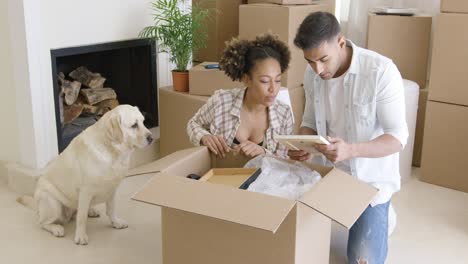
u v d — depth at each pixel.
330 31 1.86
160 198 1.53
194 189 1.53
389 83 1.98
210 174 1.84
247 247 1.61
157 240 2.53
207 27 3.76
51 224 2.59
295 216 1.51
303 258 1.63
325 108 2.16
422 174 3.26
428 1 3.48
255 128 2.10
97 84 3.47
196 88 3.17
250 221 1.39
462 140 3.07
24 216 2.75
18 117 3.00
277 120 2.08
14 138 3.08
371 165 2.10
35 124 2.94
